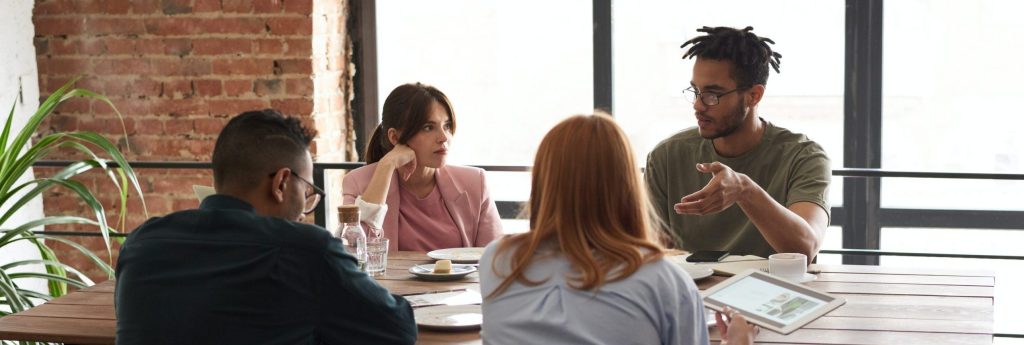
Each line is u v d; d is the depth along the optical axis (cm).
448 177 286
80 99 441
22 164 300
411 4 457
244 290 167
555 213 153
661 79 442
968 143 429
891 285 226
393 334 175
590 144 152
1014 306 432
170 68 434
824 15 429
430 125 275
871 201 438
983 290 221
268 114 182
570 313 148
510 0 450
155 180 442
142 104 438
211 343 166
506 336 152
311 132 188
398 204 279
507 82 454
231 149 177
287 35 424
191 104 434
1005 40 421
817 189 254
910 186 436
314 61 426
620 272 149
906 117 431
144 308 168
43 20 436
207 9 427
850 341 186
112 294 227
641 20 440
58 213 450
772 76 436
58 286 310
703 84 259
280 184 178
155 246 171
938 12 423
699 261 240
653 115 445
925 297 215
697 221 271
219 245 169
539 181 157
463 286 227
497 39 453
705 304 187
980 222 431
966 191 432
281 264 168
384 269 239
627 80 445
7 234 293
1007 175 300
